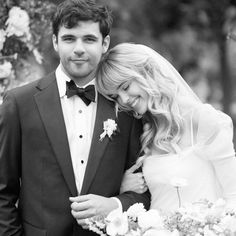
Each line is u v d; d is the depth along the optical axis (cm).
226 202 329
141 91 326
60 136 308
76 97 319
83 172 311
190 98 344
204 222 288
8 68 384
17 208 321
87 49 304
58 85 320
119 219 291
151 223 288
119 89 325
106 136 316
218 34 767
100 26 309
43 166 308
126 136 324
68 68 308
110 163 314
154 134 336
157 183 335
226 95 769
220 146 329
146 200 337
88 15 302
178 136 337
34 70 404
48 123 309
